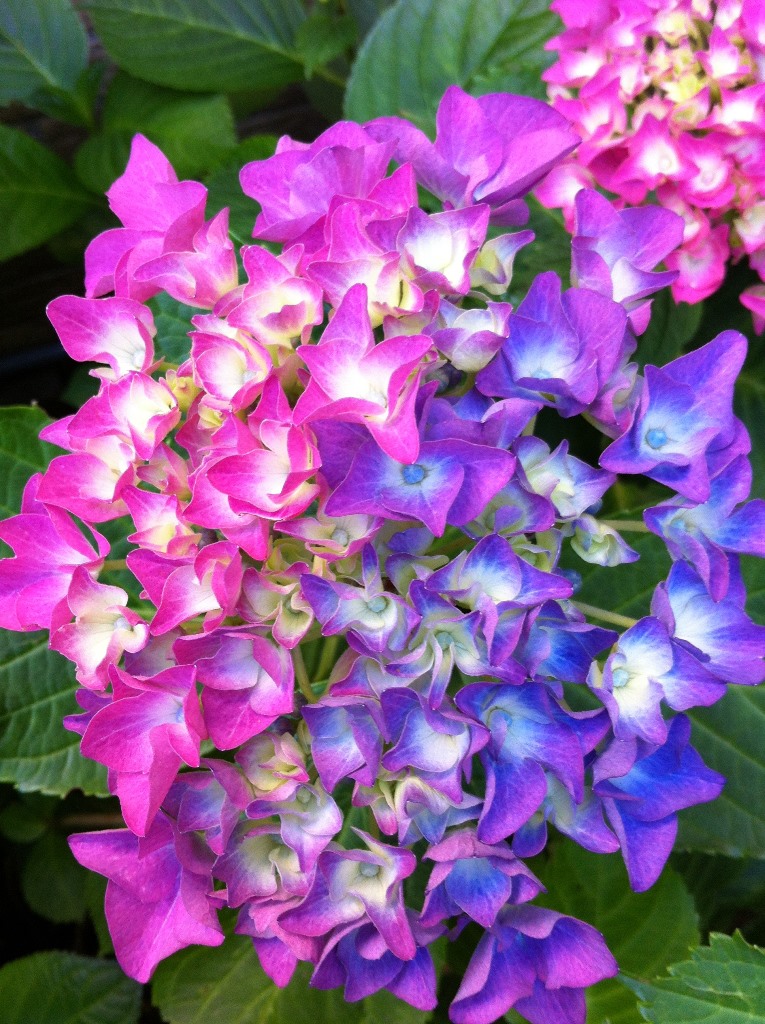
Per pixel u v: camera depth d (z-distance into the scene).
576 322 0.26
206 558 0.24
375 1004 0.35
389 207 0.27
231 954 0.36
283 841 0.26
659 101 0.37
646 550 0.35
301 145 0.30
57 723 0.36
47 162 0.51
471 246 0.26
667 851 0.26
